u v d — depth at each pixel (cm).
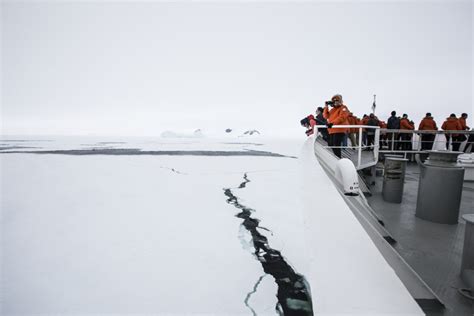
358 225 163
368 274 123
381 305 107
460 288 166
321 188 224
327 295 111
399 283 119
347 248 140
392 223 287
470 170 502
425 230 266
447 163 290
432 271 189
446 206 282
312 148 412
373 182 493
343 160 268
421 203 301
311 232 154
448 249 224
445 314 112
